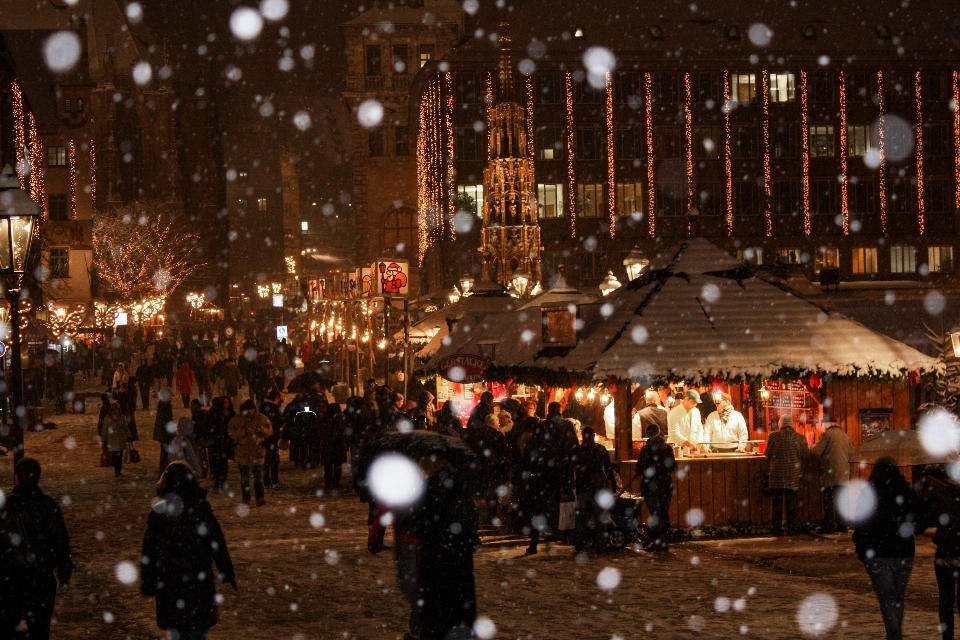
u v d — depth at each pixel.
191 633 8.02
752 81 71.44
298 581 13.27
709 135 71.12
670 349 17.50
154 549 8.10
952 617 9.49
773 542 16.89
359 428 23.17
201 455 26.53
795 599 11.97
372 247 85.19
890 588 9.41
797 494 17.98
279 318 112.44
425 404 23.31
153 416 41.91
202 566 8.12
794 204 71.69
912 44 72.56
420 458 9.36
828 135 72.00
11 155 63.84
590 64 69.75
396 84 85.12
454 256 69.31
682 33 71.81
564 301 25.27
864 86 72.31
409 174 85.38
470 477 17.73
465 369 20.53
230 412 24.56
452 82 69.50
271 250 168.50
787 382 18.00
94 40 103.44
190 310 107.06
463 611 8.80
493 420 18.11
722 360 17.41
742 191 71.38
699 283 18.61
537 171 69.81
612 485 16.02
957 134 72.62
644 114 70.44
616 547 15.92
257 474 21.41
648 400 18.84
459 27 86.31
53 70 91.19
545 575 13.83
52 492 23.53
